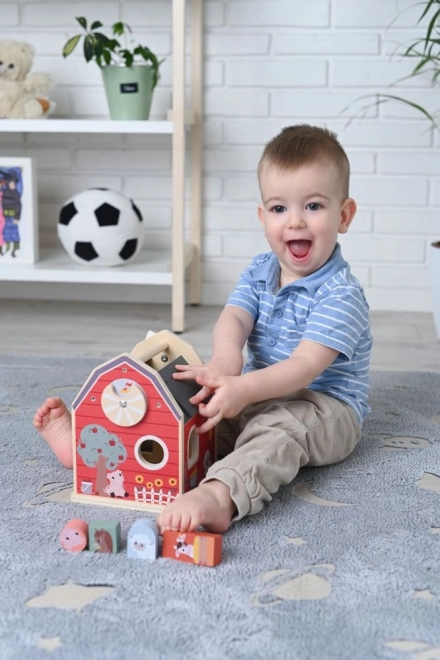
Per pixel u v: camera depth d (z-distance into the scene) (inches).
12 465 47.8
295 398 47.3
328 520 41.0
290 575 35.5
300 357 45.1
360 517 41.4
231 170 92.0
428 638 31.1
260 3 88.1
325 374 48.7
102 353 74.0
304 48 88.7
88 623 31.8
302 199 46.2
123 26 84.6
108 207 83.1
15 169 84.1
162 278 81.0
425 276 92.8
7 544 38.2
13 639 30.8
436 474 47.3
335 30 88.0
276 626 31.6
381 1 87.0
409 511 42.1
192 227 92.5
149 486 41.7
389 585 34.8
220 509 38.8
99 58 81.2
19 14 90.6
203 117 91.0
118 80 80.4
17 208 84.8
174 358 46.4
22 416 56.1
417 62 87.7
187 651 30.0
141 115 81.7
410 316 90.9
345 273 48.3
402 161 90.0
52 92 92.0
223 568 36.1
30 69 89.1
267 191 47.1
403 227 91.7
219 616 32.3
